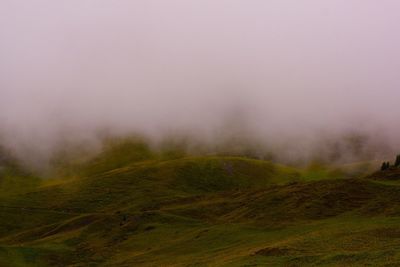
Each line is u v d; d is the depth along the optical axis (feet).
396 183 308.81
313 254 163.94
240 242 237.45
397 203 248.32
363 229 197.77
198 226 306.14
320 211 267.59
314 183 322.75
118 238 314.76
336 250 165.89
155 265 227.61
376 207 250.57
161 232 305.12
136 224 334.03
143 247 283.59
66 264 273.75
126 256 269.44
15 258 265.13
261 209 299.58
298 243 186.39
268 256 176.04
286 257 166.50
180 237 282.77
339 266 140.87
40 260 274.98
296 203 288.30
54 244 315.99
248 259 177.27
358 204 269.44
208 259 211.20
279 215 276.41
